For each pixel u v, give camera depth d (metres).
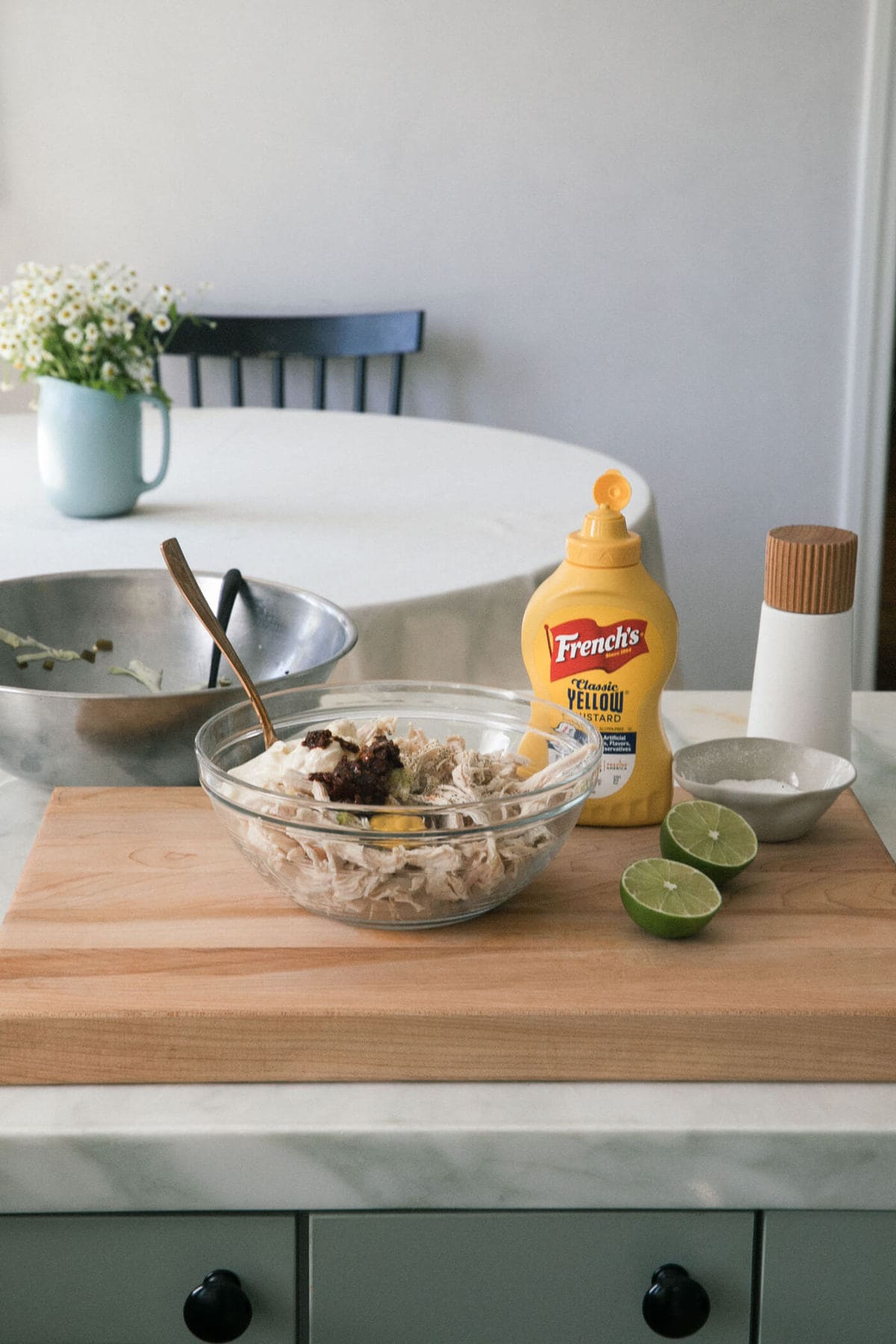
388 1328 0.67
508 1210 0.65
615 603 0.82
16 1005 0.64
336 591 1.41
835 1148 0.63
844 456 3.22
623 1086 0.66
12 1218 0.65
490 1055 0.65
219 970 0.67
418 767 0.74
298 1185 0.63
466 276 3.11
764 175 3.03
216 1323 0.64
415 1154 0.62
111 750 0.87
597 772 0.74
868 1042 0.65
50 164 3.02
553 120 3.00
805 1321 0.66
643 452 3.23
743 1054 0.65
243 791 0.69
